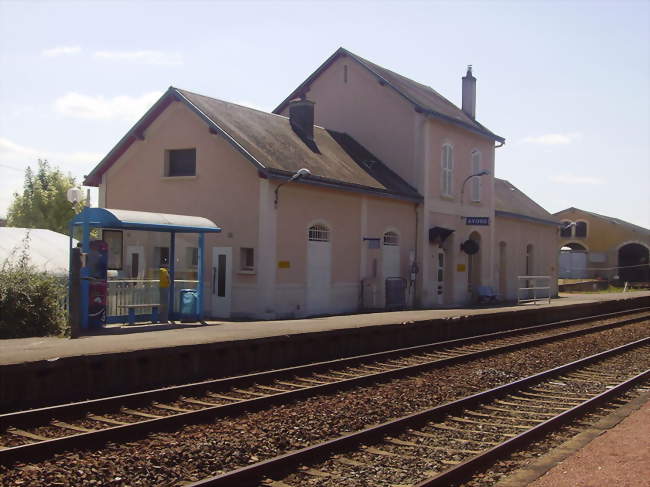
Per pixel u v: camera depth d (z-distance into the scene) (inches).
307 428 343.0
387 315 824.9
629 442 299.1
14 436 318.7
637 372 550.3
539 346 706.8
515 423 367.6
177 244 834.8
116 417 363.6
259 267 797.9
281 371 488.1
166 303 696.4
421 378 500.1
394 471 279.1
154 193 898.7
